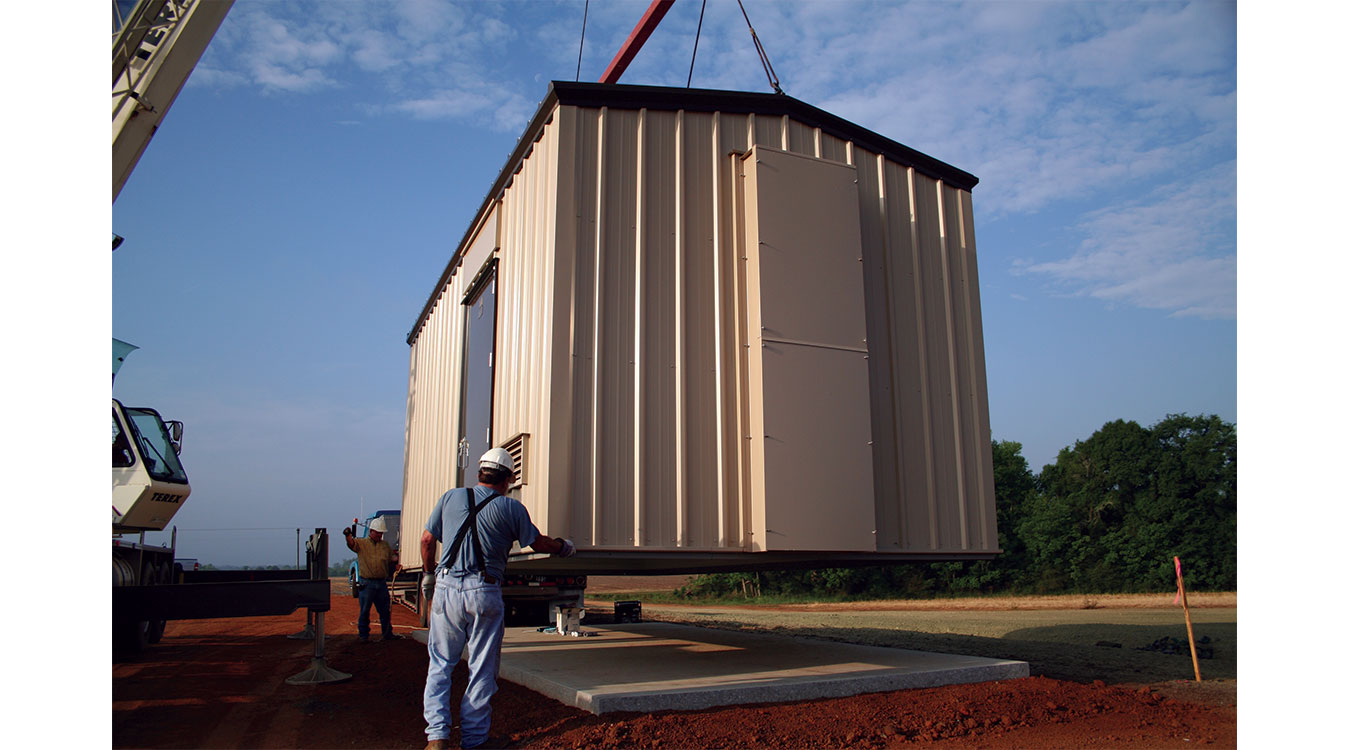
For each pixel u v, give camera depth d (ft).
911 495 24.84
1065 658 30.04
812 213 23.35
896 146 27.25
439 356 40.55
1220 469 108.47
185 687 20.94
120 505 26.58
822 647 27.55
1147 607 76.43
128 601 19.11
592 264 21.63
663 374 21.72
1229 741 15.70
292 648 30.07
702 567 27.02
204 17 25.68
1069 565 116.37
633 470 20.95
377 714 17.84
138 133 24.39
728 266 22.85
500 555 14.89
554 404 20.45
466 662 24.32
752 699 18.01
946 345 27.12
